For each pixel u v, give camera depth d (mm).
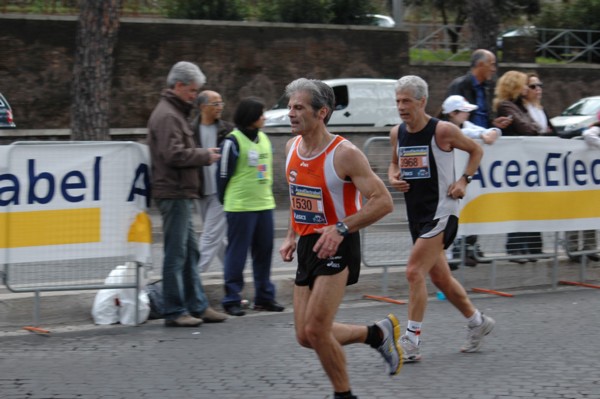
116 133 28812
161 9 39406
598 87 48500
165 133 11570
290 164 8320
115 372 9898
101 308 12328
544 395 9078
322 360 8180
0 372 9883
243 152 12656
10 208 11453
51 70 35281
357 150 8016
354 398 8250
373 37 41531
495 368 10086
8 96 34750
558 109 47781
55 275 11914
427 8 52250
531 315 12938
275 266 16891
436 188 10469
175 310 12102
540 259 15234
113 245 12062
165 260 11992
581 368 10078
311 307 8070
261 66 39438
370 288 14664
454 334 11711
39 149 11539
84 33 25891
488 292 14664
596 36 52438
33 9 36500
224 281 12984
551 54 51719
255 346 11062
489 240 14781
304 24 40219
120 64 36656
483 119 15031
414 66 43062
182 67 11648
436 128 10414
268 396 9039
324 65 40688
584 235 15547
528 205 14570
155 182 11852
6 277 11648
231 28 38656
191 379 9617
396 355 8930
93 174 11859
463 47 48250
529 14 52000
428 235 10391
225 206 12805
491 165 14172
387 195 7984
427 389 9281
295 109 7984
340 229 7902
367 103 35219
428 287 14609
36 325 12102
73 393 9109
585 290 15109
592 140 14945
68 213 11773
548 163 14680
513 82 15383
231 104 39000
